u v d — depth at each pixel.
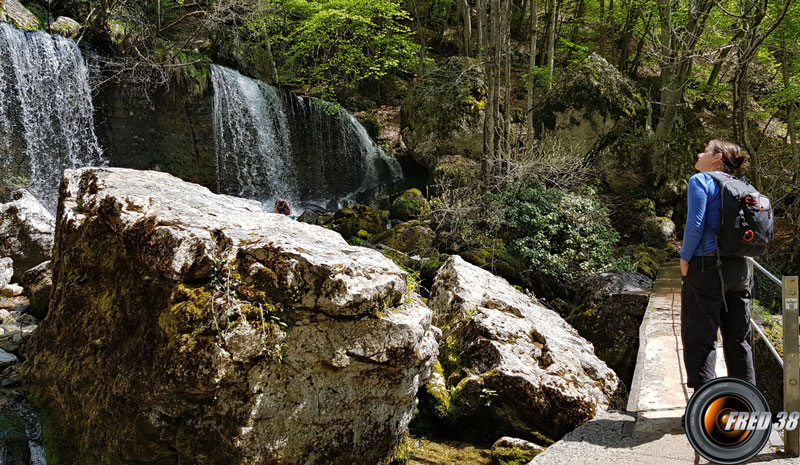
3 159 12.07
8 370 4.98
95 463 3.81
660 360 4.72
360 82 20.73
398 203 13.65
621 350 6.77
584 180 13.18
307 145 17.48
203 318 3.17
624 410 4.45
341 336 3.38
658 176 14.03
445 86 16.22
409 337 3.52
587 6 21.17
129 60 13.97
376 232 12.67
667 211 13.91
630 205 13.65
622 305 6.98
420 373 3.84
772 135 17.59
